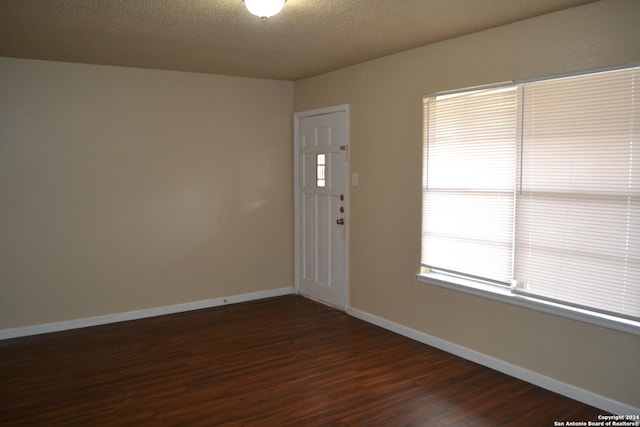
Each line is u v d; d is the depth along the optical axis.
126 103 4.50
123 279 4.59
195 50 3.86
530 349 3.19
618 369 2.75
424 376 3.33
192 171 4.88
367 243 4.49
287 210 5.52
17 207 4.10
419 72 3.84
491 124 3.35
